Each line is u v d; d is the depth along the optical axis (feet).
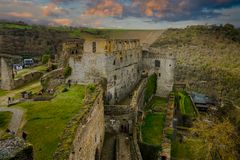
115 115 146.10
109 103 174.60
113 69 179.52
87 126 89.97
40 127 102.94
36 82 203.72
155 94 243.40
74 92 155.43
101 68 170.71
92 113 99.19
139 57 233.96
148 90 220.43
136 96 166.61
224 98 337.72
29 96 153.17
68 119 110.32
